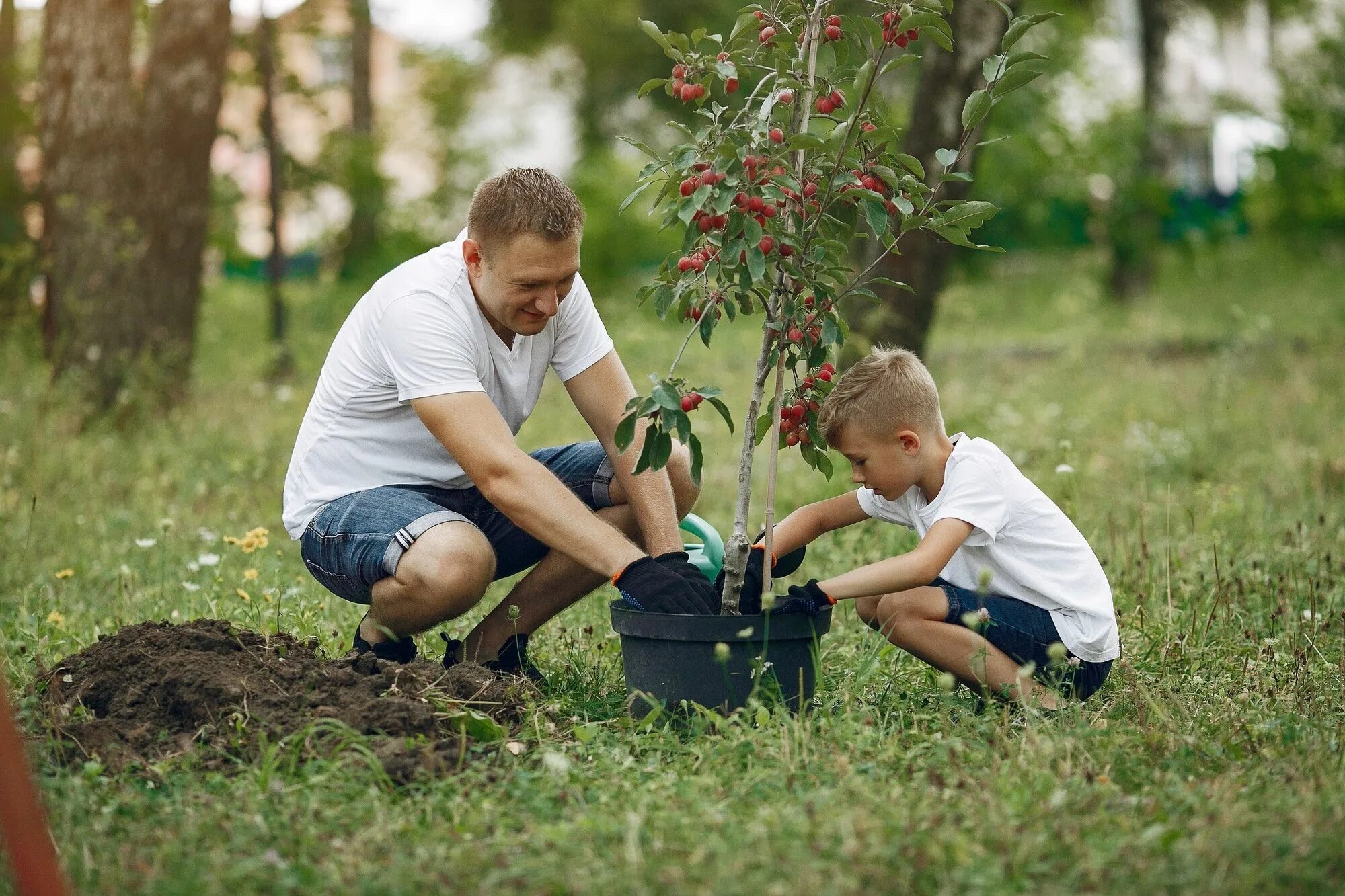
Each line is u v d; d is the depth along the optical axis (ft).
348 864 7.31
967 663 10.27
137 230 26.30
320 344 37.42
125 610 13.38
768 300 9.62
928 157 23.17
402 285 10.53
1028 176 57.06
